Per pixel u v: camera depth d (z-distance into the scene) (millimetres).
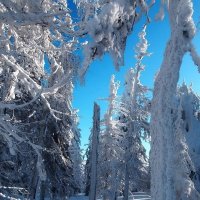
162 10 7809
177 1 7531
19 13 5762
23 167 18156
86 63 6254
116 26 6320
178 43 7297
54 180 21938
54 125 20188
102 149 32875
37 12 6129
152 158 7355
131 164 31781
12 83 7492
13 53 6348
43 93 7035
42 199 21938
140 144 32406
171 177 7098
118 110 34500
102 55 6340
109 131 33281
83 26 6207
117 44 6410
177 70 7285
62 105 18000
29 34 7238
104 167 32281
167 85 7289
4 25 7020
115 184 31969
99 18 6102
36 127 18766
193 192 7160
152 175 7297
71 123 21031
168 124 7215
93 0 6965
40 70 8422
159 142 7227
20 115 15469
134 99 32156
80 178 43156
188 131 10422
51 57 8094
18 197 14578
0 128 6578
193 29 7289
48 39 7668
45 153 20766
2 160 14844
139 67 33031
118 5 6215
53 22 5953
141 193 42688
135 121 31500
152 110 7570
